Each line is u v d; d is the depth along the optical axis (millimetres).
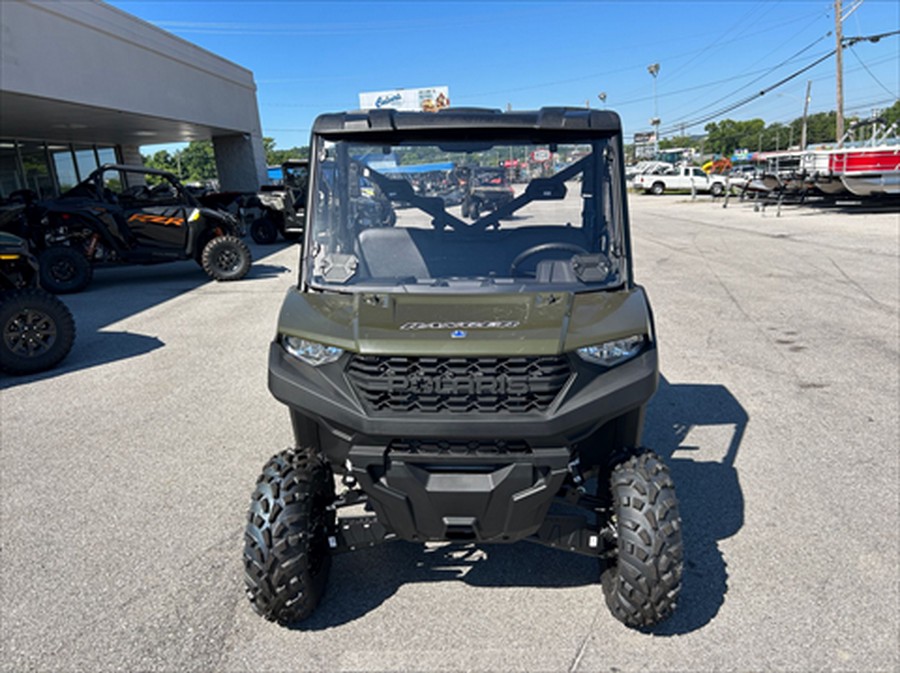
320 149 3164
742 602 2965
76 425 5199
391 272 3127
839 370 6027
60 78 13094
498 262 3129
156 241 11750
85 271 11133
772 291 9508
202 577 3242
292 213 17328
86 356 7160
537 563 3309
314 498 2764
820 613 2877
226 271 12047
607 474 2791
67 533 3648
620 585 2633
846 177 19656
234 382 6152
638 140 71750
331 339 2619
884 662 2588
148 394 5879
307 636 2822
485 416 2453
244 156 24906
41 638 2830
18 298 6371
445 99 56719
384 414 2482
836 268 11172
